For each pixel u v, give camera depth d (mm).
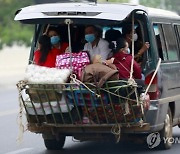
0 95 59219
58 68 21828
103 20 21328
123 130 22078
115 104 21344
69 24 21766
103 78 20891
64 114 21969
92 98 21344
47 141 25750
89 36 22609
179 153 24453
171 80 24938
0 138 30250
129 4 22500
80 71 21578
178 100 25969
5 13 107312
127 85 20953
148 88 22469
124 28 23922
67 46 23391
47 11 22016
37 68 21734
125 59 22156
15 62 107375
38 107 22078
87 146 26984
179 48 26625
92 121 21859
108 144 27359
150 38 23234
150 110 22812
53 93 21578
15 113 41688
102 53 22688
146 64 23141
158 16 24516
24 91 22312
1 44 109625
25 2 106438
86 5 21891
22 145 27953
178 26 26969
